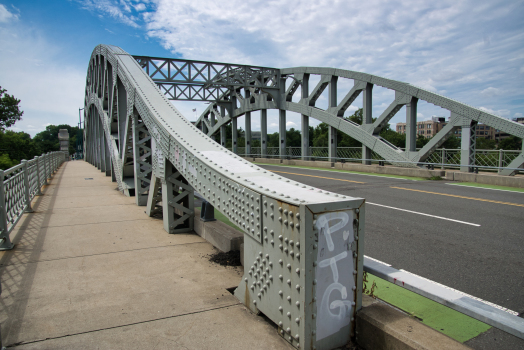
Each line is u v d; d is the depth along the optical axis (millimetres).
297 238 2307
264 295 2807
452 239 5723
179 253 4613
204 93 24797
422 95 15930
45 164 12750
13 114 47344
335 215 2338
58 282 3625
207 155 4301
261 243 2818
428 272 4305
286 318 2484
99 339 2561
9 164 34625
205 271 3975
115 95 11016
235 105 31812
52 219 6566
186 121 5953
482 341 2801
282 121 26031
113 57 10469
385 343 2252
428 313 3264
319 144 56625
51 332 2650
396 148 17375
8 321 2812
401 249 5223
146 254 4559
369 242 5598
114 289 3463
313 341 2305
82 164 28000
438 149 15875
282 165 24562
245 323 2822
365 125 18703
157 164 6027
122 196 9492
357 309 2518
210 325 2781
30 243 5008
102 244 4984
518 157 12641
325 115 21422
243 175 3510
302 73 23250
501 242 5551
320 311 2320
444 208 8234
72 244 4977
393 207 8391
